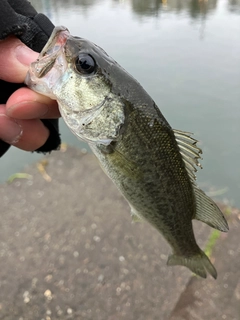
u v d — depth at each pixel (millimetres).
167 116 460
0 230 311
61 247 293
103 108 151
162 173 163
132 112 154
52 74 141
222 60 640
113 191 359
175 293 254
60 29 143
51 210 334
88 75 146
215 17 995
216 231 304
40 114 151
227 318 235
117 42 736
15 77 141
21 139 166
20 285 259
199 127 441
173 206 173
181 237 187
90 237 302
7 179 382
